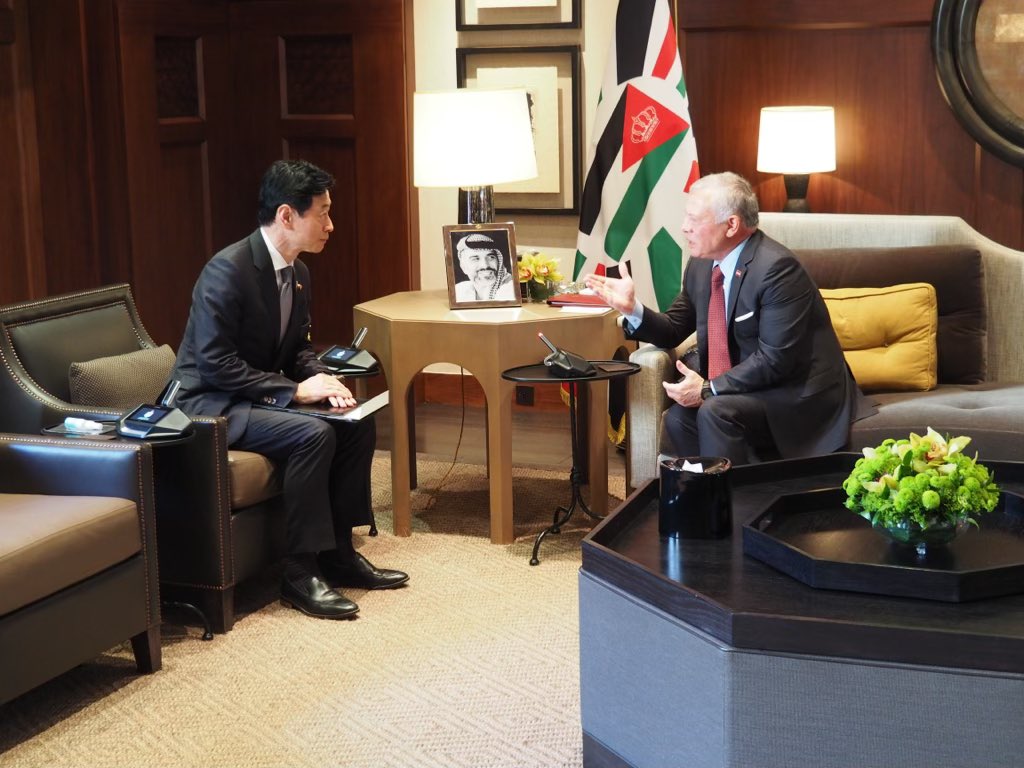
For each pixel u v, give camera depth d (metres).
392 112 5.26
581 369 3.48
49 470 2.87
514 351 3.67
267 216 3.35
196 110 5.34
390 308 3.94
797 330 3.43
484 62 5.25
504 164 3.78
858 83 4.84
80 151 4.91
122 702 2.76
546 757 2.48
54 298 3.40
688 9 4.93
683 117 4.60
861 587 2.07
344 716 2.67
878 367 3.80
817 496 2.54
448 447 4.91
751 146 5.01
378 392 5.51
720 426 3.38
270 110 5.45
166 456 3.09
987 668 1.85
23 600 2.51
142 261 5.04
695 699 2.04
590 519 3.96
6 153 4.68
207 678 2.88
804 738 1.95
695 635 2.02
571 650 3.00
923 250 3.93
